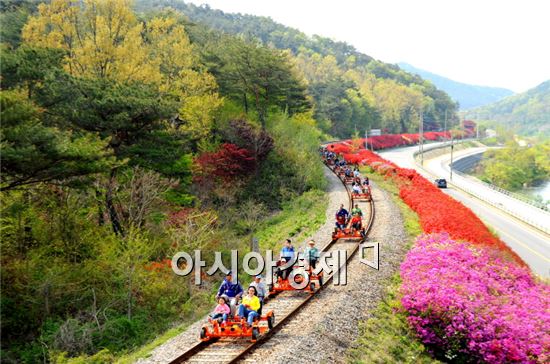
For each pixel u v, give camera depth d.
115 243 24.17
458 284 20.27
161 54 54.06
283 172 53.28
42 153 19.09
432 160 137.25
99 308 22.45
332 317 16.98
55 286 22.47
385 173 59.44
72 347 18.75
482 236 29.67
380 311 19.03
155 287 24.02
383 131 190.12
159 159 31.19
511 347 17.39
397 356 16.59
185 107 47.22
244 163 48.44
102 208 30.70
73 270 23.69
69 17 41.62
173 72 53.94
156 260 28.27
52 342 19.39
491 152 167.88
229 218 40.38
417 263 22.80
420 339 18.52
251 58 61.72
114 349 19.33
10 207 23.34
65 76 27.50
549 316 19.19
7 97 19.00
